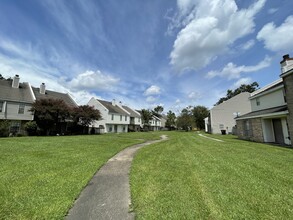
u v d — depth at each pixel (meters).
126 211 3.24
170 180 4.86
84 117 29.59
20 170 5.67
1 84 24.52
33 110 23.61
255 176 5.11
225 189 4.12
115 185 4.67
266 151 9.80
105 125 39.12
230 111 33.84
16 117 23.47
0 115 22.12
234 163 6.82
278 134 14.87
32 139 16.41
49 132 26.03
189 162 7.12
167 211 3.14
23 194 3.86
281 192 3.92
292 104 11.62
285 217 2.88
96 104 41.53
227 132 33.31
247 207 3.23
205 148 11.39
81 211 3.23
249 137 17.91
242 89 51.91
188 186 4.36
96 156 8.40
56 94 32.81
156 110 85.25
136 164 6.89
